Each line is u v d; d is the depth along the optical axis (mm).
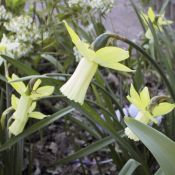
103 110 273
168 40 347
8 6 403
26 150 401
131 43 230
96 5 370
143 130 189
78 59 364
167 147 183
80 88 183
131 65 383
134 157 254
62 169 395
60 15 413
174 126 292
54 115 261
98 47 183
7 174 288
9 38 366
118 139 249
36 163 396
